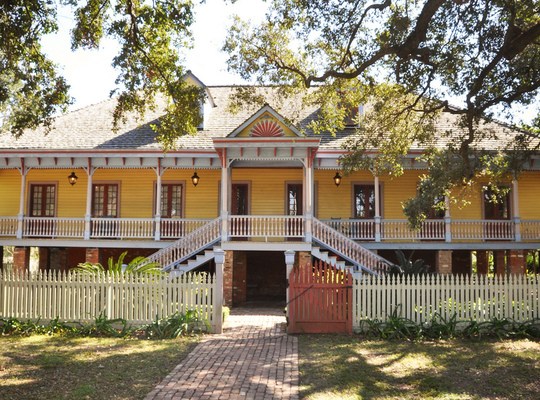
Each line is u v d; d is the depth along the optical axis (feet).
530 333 41.27
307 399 25.25
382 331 40.88
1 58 46.01
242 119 78.79
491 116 49.42
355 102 55.98
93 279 43.45
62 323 42.75
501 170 52.80
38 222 72.18
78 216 77.66
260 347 37.22
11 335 41.32
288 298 43.14
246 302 70.49
